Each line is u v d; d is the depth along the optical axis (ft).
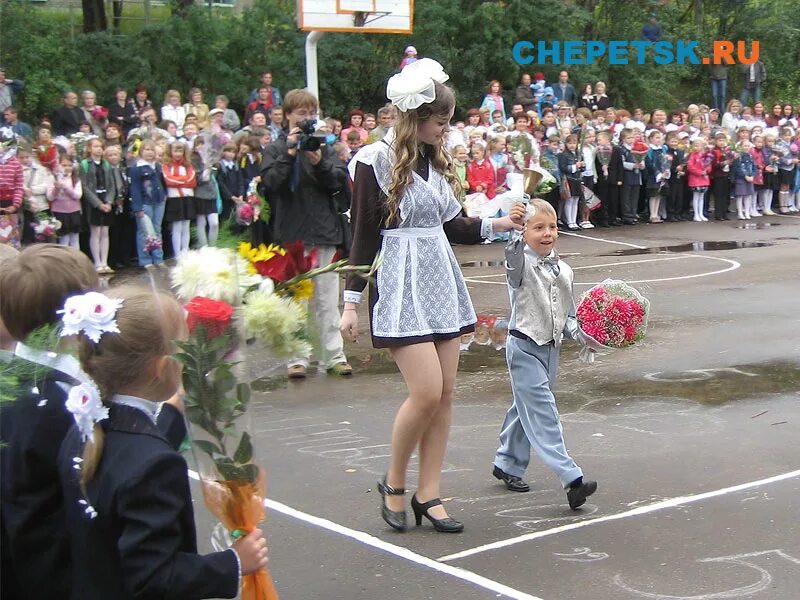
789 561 14.33
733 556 14.52
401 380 25.62
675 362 27.25
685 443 19.99
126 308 8.00
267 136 46.70
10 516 8.40
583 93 85.30
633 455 19.27
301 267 10.02
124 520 7.64
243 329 9.05
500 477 17.62
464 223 15.89
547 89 72.90
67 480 7.98
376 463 19.07
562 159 59.98
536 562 14.46
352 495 17.39
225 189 46.50
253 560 8.89
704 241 56.39
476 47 82.17
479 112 61.41
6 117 50.83
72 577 8.25
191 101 59.47
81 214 44.39
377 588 13.71
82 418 7.61
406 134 14.82
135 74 69.82
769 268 45.11
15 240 40.11
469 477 18.31
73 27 72.08
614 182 62.80
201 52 72.64
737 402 23.07
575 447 19.84
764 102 100.68
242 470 9.16
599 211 63.31
